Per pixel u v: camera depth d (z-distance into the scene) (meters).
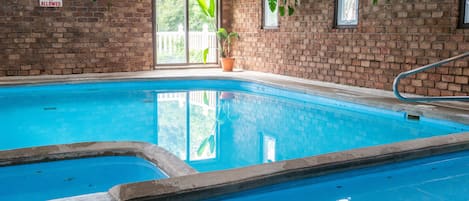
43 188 3.62
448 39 6.54
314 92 7.64
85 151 3.94
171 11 11.20
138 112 6.82
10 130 5.62
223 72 10.42
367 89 7.77
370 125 5.88
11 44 9.37
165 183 2.99
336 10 8.51
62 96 8.16
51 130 5.64
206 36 11.51
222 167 4.24
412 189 3.46
